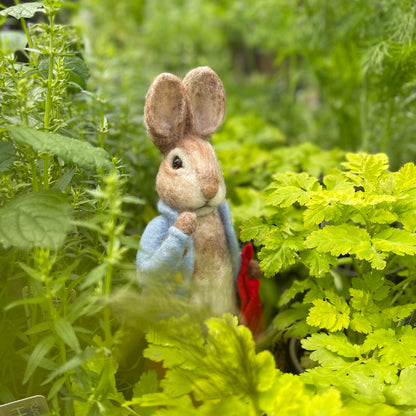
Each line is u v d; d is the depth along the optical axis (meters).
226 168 0.72
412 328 0.50
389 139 0.76
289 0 0.86
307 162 0.71
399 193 0.50
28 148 0.45
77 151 0.42
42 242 0.41
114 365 0.45
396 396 0.44
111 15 1.04
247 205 0.64
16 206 0.42
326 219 0.50
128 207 0.62
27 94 0.46
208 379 0.42
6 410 0.44
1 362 0.46
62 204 0.42
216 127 0.52
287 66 1.25
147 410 0.45
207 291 0.49
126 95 0.72
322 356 0.47
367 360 0.47
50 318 0.42
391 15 0.65
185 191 0.48
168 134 0.49
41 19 0.58
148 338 0.45
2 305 0.46
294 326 0.52
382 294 0.50
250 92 1.09
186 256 0.49
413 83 0.65
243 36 1.22
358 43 0.73
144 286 0.48
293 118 0.97
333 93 0.88
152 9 1.16
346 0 0.74
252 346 0.43
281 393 0.41
